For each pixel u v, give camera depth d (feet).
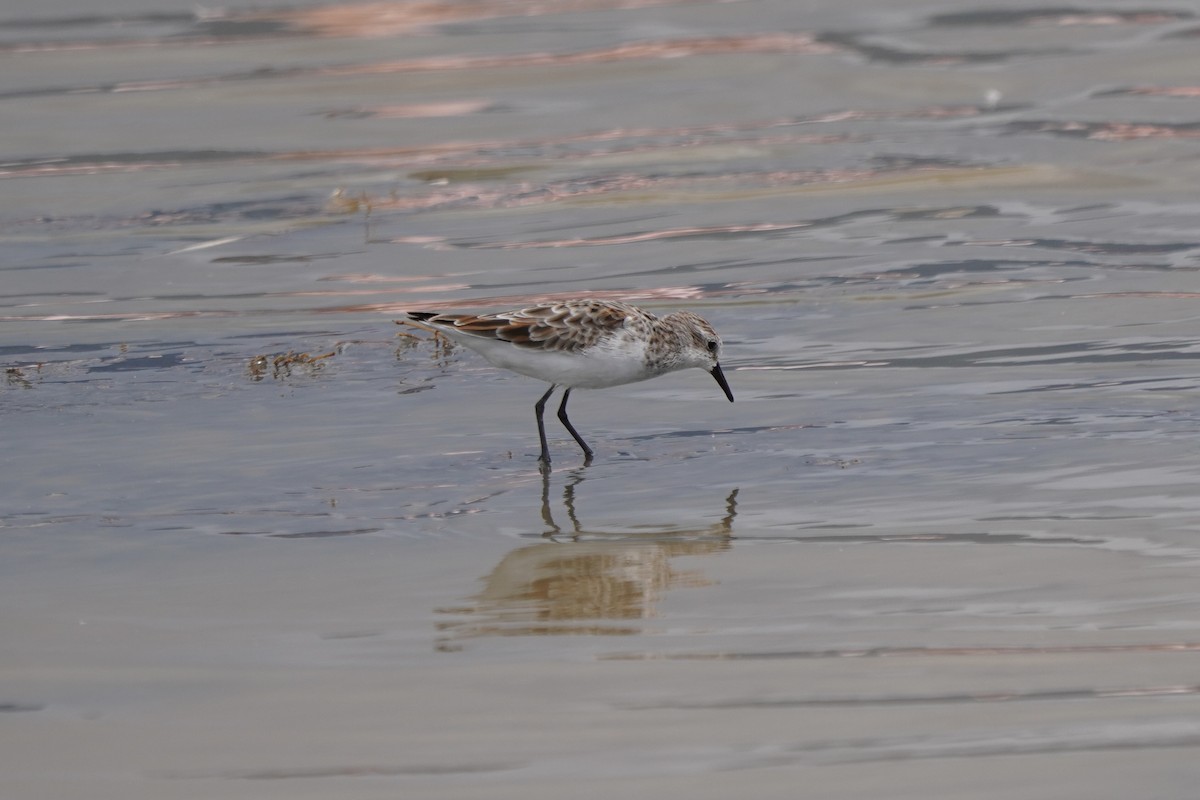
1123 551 33.96
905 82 97.86
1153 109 88.28
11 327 57.21
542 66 106.32
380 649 29.89
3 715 27.25
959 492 38.37
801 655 29.07
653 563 34.40
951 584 32.45
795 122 89.92
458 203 76.02
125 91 103.35
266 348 53.88
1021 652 28.86
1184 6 114.93
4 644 30.42
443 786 24.31
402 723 26.61
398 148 87.35
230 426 45.62
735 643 29.73
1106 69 98.27
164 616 31.86
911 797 23.71
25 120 95.96
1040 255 62.90
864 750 25.18
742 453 42.24
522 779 24.50
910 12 117.39
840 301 57.82
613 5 126.72
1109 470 39.45
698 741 25.66
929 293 58.34
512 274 63.26
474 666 28.94
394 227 71.87
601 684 27.96
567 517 37.78
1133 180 74.64
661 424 45.24
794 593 32.27
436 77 104.47
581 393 48.60
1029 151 81.15
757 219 70.90
